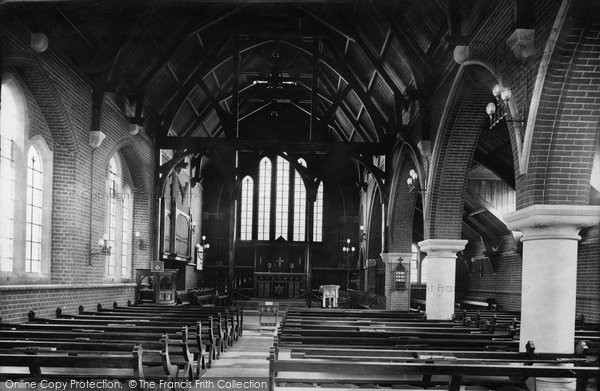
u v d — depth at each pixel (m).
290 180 35.38
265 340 17.73
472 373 5.91
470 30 12.91
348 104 25.41
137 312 14.95
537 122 9.20
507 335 10.76
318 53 21.08
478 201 21.69
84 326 10.55
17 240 12.50
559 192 9.23
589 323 14.57
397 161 20.30
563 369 5.89
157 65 17.70
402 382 7.45
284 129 33.81
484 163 18.92
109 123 16.31
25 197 12.70
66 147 14.08
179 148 20.95
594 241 15.91
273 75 22.83
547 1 8.92
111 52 15.20
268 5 19.50
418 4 14.70
